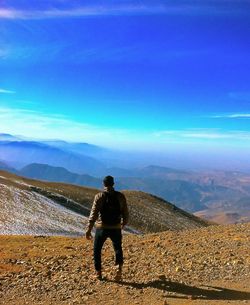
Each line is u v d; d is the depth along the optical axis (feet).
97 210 34.06
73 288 32.91
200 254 44.86
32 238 70.69
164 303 28.78
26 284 34.42
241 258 42.22
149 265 40.37
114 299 30.25
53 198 303.27
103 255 46.09
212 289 32.48
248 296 30.73
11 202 263.08
